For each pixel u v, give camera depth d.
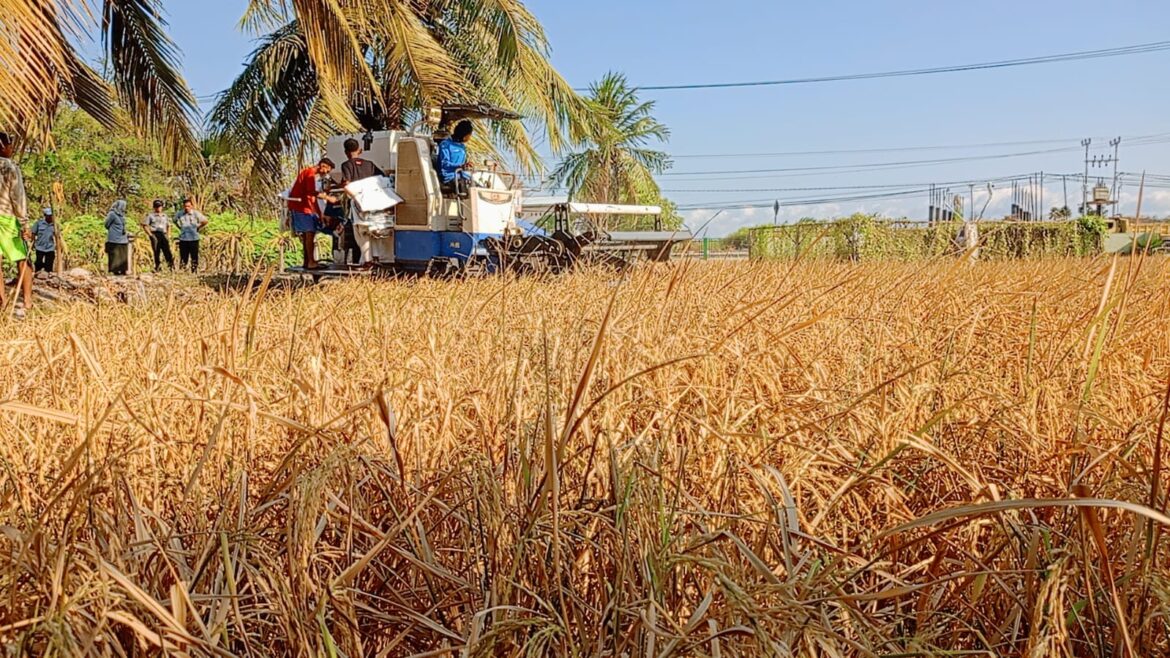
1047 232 11.05
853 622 1.75
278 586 1.71
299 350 3.57
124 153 23.64
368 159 12.67
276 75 17.25
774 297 4.24
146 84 10.30
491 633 1.58
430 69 12.30
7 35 5.41
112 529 1.91
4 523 1.89
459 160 11.79
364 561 1.75
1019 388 3.13
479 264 10.08
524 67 16.53
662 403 2.61
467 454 2.34
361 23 11.25
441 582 1.98
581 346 3.18
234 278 12.38
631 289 4.63
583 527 1.97
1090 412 2.33
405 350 3.47
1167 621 1.60
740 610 1.52
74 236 17.98
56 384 3.16
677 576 1.77
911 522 1.58
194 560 1.92
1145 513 1.24
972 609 1.86
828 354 3.65
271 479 2.23
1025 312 4.39
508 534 1.92
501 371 2.84
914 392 2.79
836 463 2.33
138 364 3.47
